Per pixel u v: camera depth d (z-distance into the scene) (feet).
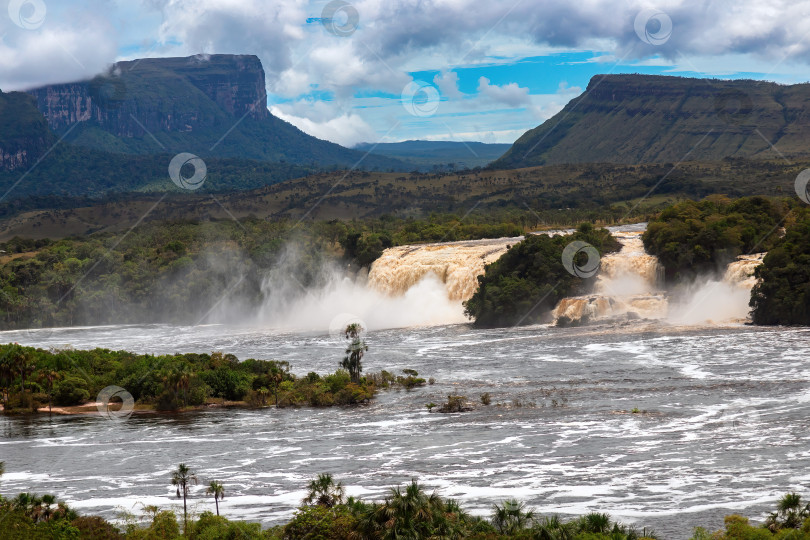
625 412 308.19
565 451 263.29
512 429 295.89
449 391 371.15
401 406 351.25
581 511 207.10
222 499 233.55
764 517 196.75
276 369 402.93
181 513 219.61
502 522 189.26
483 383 382.22
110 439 320.50
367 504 210.38
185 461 279.49
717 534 181.06
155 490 246.68
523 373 398.01
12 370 403.54
